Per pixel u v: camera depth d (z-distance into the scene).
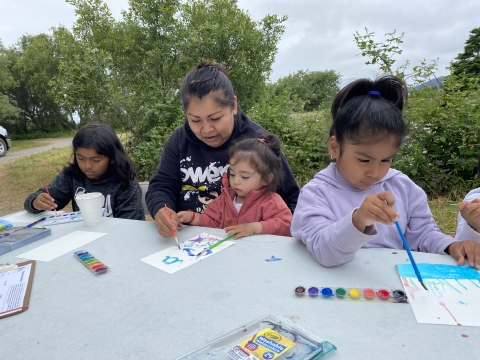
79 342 0.81
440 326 0.79
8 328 0.89
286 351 0.71
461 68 4.78
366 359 0.69
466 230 1.17
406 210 1.43
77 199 1.61
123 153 2.33
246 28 6.10
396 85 1.35
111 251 1.31
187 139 2.08
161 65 6.39
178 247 1.30
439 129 3.80
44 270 1.20
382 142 1.17
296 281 1.00
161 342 0.79
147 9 6.26
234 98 1.93
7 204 5.58
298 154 4.38
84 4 6.29
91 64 5.62
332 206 1.37
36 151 13.37
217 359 0.71
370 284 0.97
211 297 0.95
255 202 1.78
